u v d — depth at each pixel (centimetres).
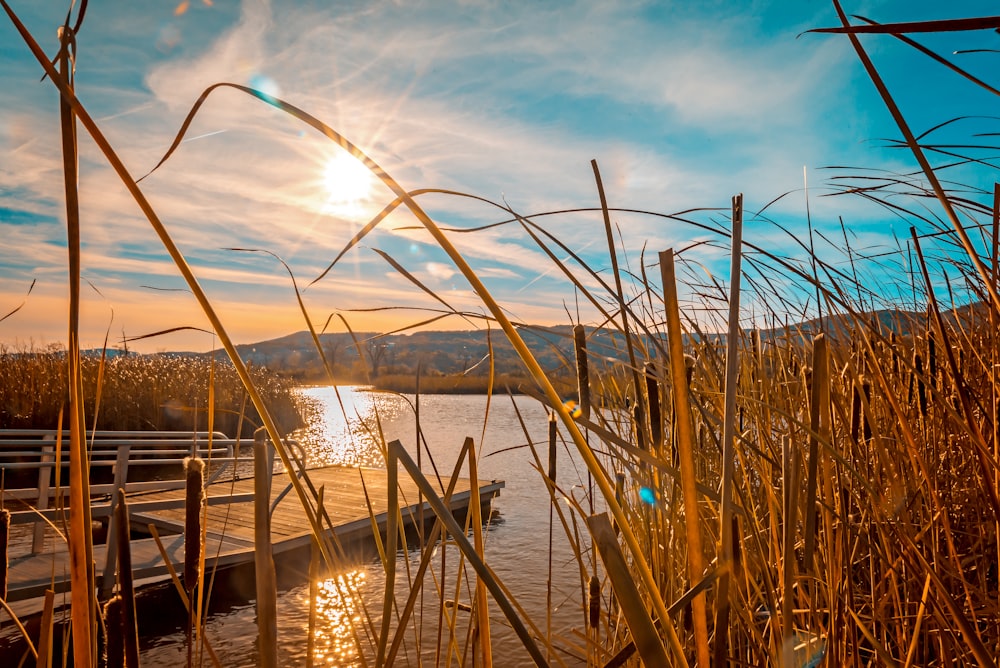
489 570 61
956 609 95
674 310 60
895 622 147
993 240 102
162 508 537
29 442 571
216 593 519
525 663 339
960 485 170
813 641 118
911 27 51
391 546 72
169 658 414
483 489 817
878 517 125
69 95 51
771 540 132
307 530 600
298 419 1883
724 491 63
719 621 62
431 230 56
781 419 172
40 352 1168
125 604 65
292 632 420
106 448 955
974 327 168
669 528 153
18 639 379
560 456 1191
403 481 919
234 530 604
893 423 163
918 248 104
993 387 110
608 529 52
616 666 76
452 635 109
